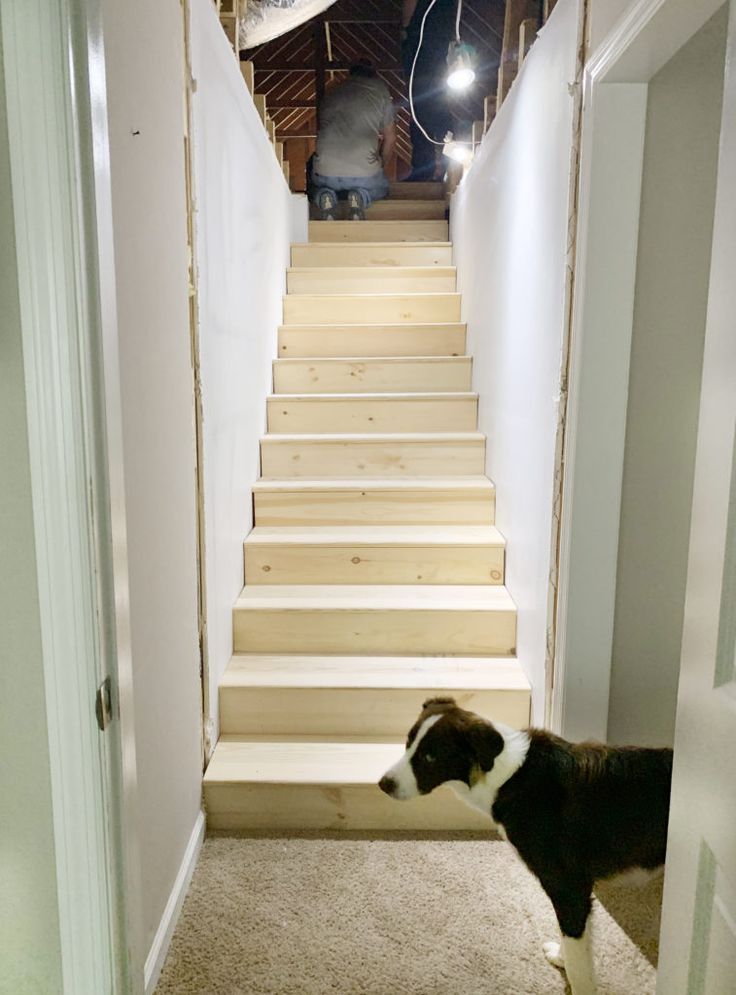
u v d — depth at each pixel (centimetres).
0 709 85
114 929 90
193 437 179
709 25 157
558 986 144
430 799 194
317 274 402
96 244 79
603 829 140
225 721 216
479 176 326
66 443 78
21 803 87
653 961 150
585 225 166
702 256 167
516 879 176
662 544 179
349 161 447
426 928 159
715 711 76
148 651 140
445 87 468
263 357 312
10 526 81
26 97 73
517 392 240
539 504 208
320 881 174
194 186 176
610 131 162
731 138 73
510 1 272
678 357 172
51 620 81
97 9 80
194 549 182
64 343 77
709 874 79
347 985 144
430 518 284
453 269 400
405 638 238
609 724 186
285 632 238
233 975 146
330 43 605
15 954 90
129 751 94
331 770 197
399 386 344
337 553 260
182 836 169
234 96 240
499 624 237
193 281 177
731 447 73
